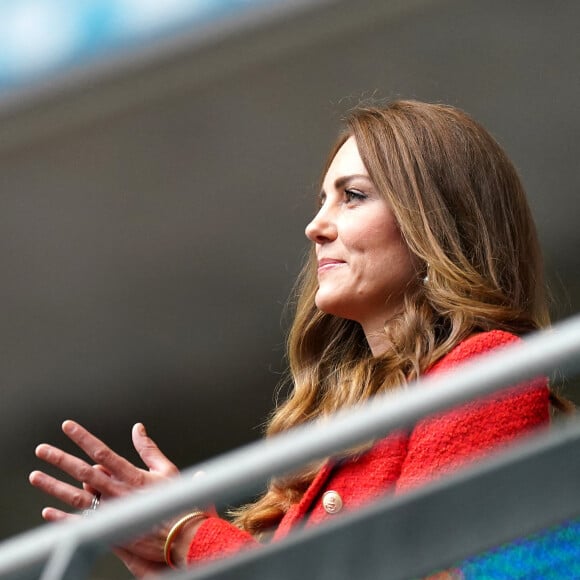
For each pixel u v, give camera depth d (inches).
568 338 166.2
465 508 167.5
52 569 173.8
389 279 337.7
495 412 277.0
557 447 167.5
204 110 1023.6
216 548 307.9
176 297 1158.3
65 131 1051.9
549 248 1037.8
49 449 310.5
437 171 343.0
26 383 1221.1
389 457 299.0
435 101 986.7
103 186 1083.9
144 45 1010.1
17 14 1049.5
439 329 327.9
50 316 1177.4
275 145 1036.5
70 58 1036.5
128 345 1194.6
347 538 170.9
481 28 938.7
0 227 1119.0
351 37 960.3
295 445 171.5
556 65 951.6
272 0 968.9
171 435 1243.2
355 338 361.4
